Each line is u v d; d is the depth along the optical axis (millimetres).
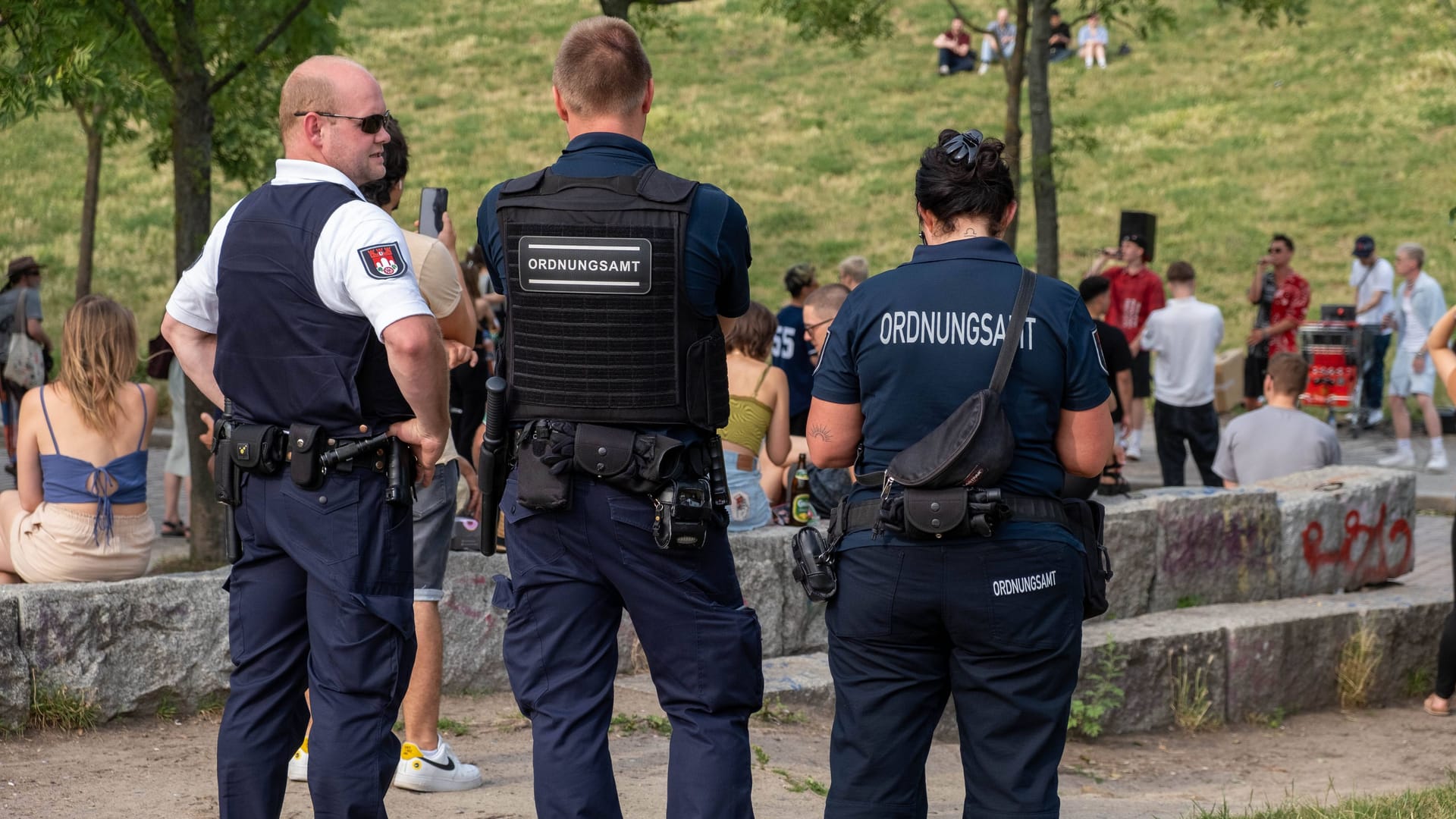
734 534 7848
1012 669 4012
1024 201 33312
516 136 41062
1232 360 21422
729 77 47906
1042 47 14875
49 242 32344
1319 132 36812
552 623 3992
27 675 6141
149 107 11344
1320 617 9078
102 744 6078
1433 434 16859
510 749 6234
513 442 4035
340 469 4016
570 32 4023
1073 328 4016
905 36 51656
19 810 5148
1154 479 16469
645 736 6539
